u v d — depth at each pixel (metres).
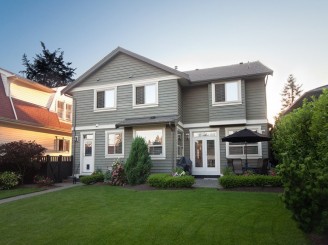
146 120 14.77
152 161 14.65
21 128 17.80
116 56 17.06
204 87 16.61
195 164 16.17
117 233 5.60
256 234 5.17
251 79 15.60
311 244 4.57
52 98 22.09
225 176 11.03
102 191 11.27
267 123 15.07
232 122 15.12
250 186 10.56
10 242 5.30
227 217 6.38
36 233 5.81
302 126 7.65
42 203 9.03
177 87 15.38
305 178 4.75
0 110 16.11
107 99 16.95
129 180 13.03
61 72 41.28
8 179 13.03
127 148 15.66
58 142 21.34
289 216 6.27
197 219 6.32
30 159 14.00
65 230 5.95
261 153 14.89
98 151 16.56
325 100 6.23
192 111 16.61
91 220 6.67
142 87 16.16
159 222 6.23
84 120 17.22
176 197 9.11
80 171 16.84
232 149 15.51
